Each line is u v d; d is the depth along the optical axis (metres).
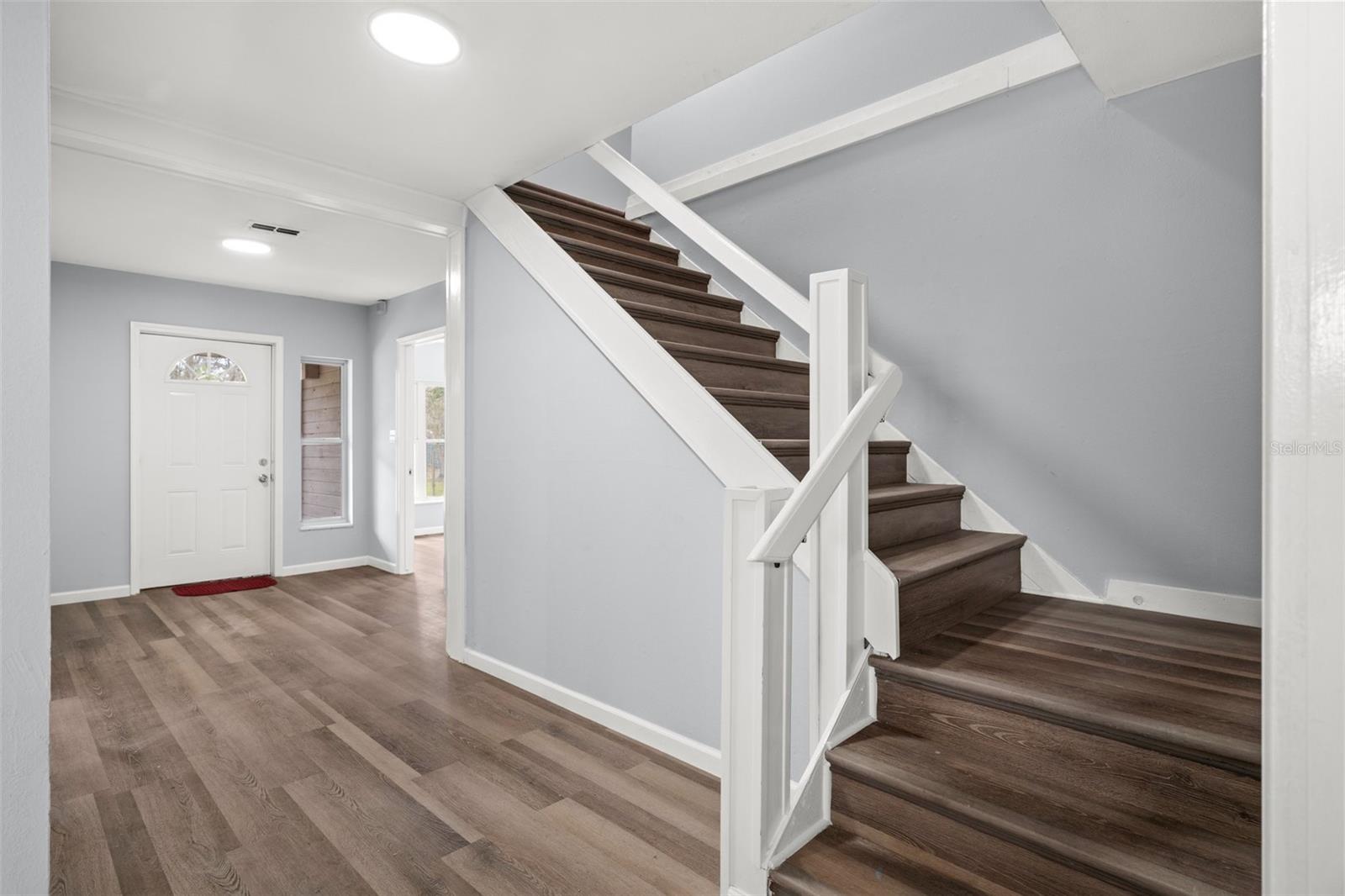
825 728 1.80
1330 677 0.45
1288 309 0.47
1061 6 1.89
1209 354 2.24
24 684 0.71
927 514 2.56
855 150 3.15
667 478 2.58
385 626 4.29
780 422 2.76
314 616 4.50
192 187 3.27
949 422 2.84
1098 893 1.34
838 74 3.29
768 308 3.54
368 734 2.73
